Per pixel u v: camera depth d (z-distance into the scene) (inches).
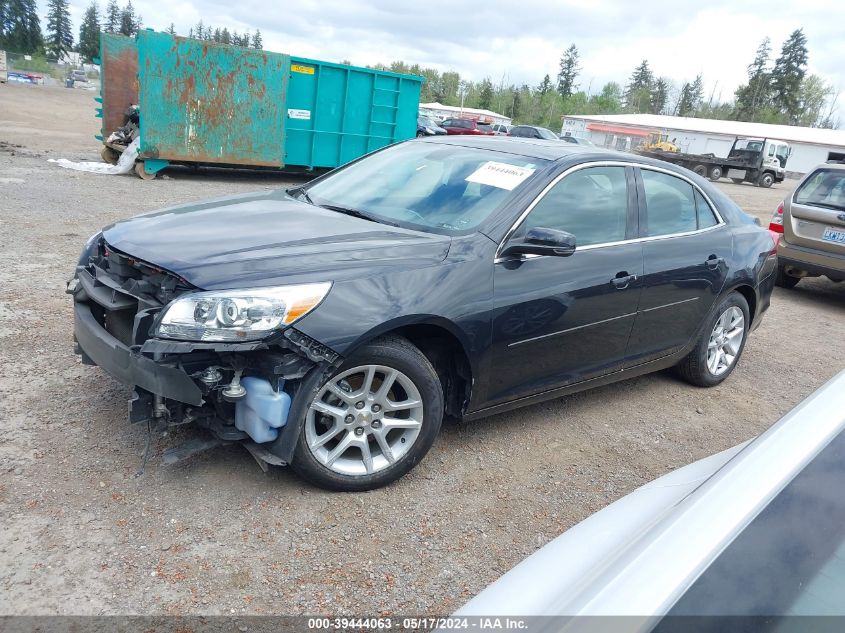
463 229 140.0
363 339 115.8
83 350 127.3
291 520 116.6
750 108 4215.1
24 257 257.3
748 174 1359.5
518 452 152.5
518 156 160.9
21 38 4141.2
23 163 529.0
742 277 195.8
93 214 358.6
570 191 153.9
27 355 168.4
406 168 168.9
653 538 54.2
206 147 559.5
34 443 129.6
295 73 586.9
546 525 126.2
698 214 189.2
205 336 107.3
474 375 135.7
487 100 4197.8
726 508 55.1
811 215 332.5
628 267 160.6
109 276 130.4
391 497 127.8
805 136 2199.8
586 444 160.9
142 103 521.0
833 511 54.7
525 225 142.6
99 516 111.5
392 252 127.7
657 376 213.9
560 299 145.3
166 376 107.5
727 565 50.4
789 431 62.6
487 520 125.2
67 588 96.0
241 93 561.0
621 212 164.6
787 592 48.9
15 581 96.0
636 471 151.0
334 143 628.4
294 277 114.3
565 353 152.7
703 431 176.6
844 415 63.4
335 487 124.3
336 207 157.4
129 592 96.7
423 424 128.9
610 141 2432.3
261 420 112.6
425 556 112.8
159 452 130.7
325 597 100.8
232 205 155.2
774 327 294.2
